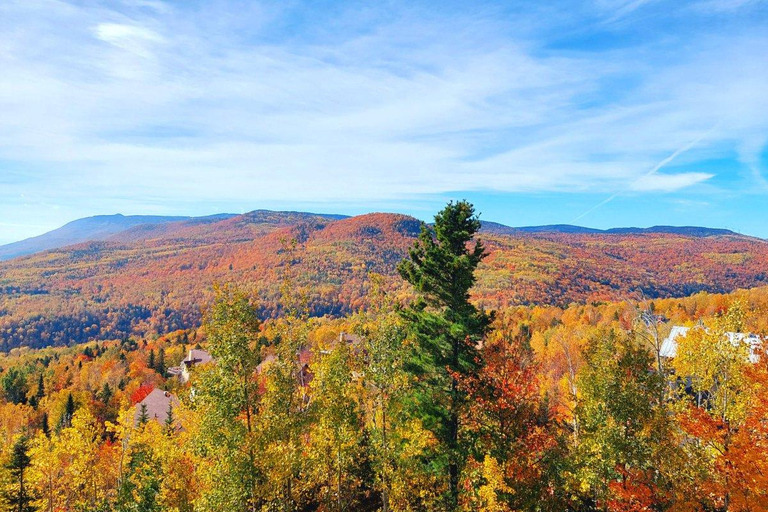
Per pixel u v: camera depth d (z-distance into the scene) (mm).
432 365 21484
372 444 21234
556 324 104188
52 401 76250
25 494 29734
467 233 21797
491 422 18688
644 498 15484
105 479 34531
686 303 110125
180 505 22578
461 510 18781
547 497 17188
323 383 19250
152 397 60344
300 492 22922
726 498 15555
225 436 15188
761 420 15242
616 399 16906
